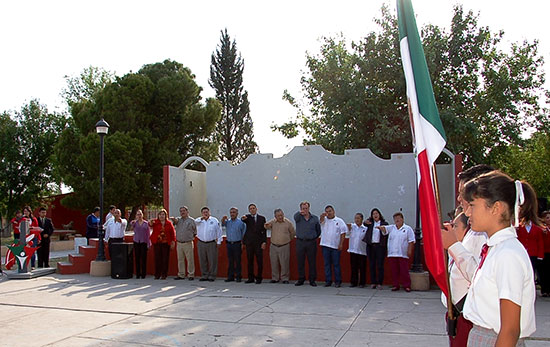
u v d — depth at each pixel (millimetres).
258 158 16312
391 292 10633
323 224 11734
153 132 26562
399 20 3441
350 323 7734
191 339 6902
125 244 13164
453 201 13727
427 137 3238
